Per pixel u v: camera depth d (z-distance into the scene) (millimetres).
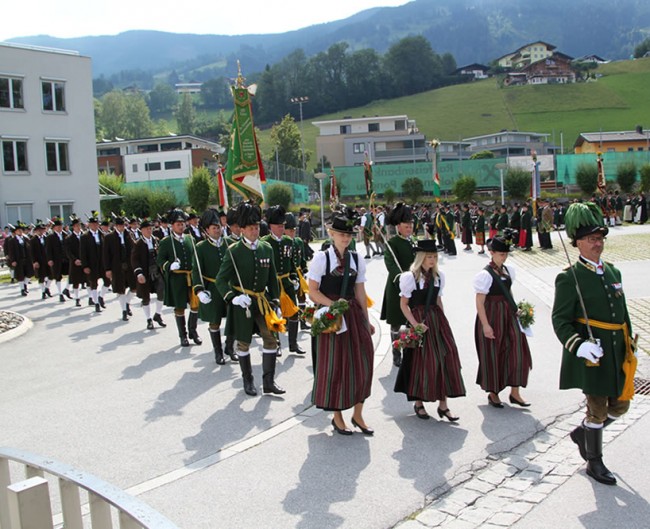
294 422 6488
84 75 39125
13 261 18250
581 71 148250
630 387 4832
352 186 57625
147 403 7328
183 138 79312
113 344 10820
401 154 88062
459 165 56688
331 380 5844
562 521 4324
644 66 148375
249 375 7543
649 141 79688
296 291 10117
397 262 8281
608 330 4836
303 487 4961
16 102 36625
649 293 13055
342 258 6043
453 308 12539
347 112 143750
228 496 4848
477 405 6852
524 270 18500
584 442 5082
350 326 5930
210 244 9406
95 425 6625
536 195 30625
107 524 3031
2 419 6941
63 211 38500
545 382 7578
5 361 9875
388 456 5523
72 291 16719
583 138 82000
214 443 5988
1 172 36062
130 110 140625
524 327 6699
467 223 27656
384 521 4395
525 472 5156
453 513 4492
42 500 3164
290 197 48750
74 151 38781
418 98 144250
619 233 29219
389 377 8070
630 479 4930
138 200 46469
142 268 12023
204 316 9117
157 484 5105
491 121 119312
